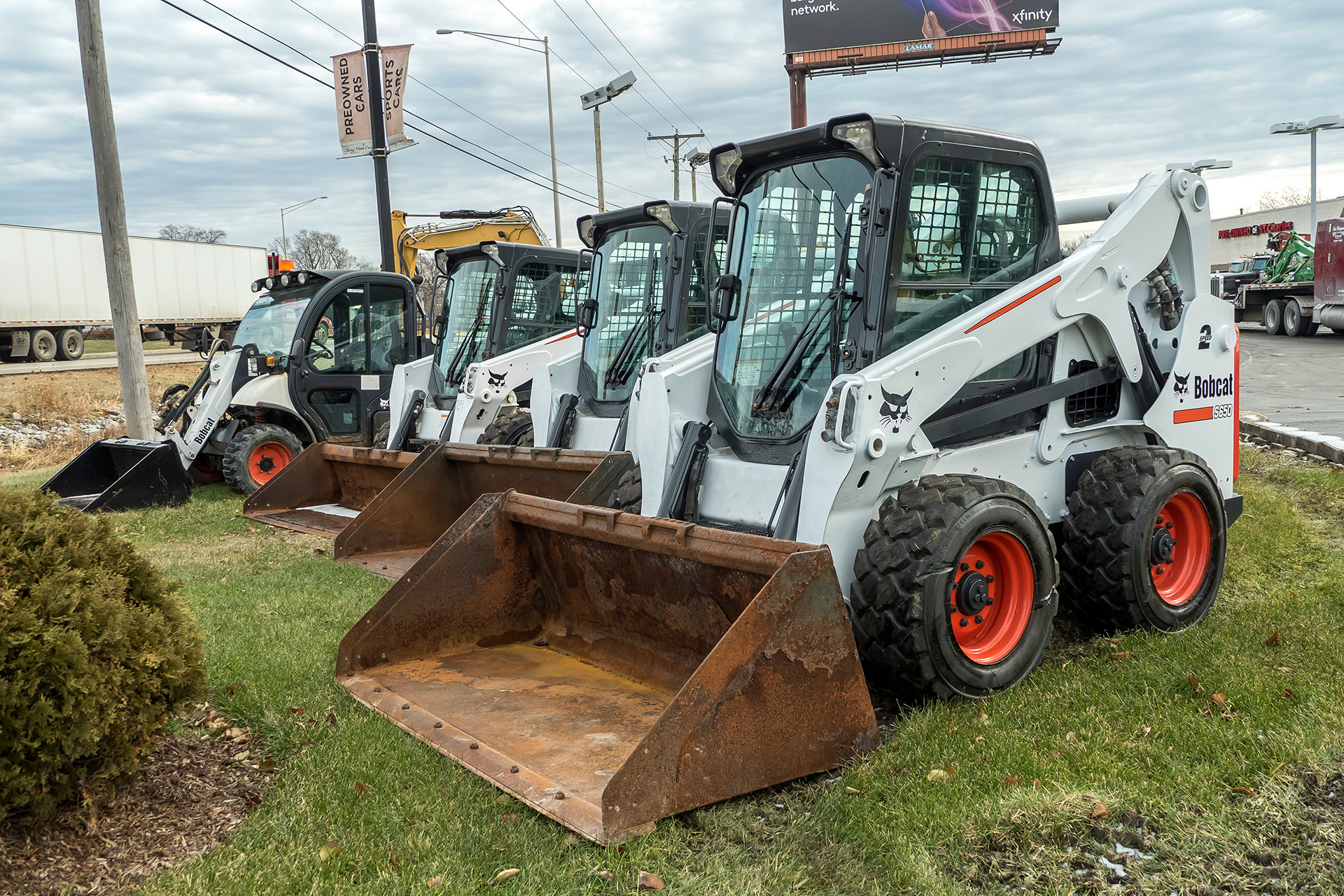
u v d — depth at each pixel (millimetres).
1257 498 7484
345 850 3051
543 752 3633
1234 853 2943
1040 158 4812
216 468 11523
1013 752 3578
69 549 3229
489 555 4859
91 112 11516
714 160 4969
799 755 3414
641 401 5363
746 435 4906
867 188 4438
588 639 4758
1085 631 5109
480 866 2973
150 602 3514
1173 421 5227
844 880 2896
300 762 3672
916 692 4023
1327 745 3514
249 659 4793
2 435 16609
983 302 4578
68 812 3225
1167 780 3334
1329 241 22531
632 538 4168
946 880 2844
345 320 11273
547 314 10211
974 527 3990
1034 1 27203
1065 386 4863
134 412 11992
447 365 10523
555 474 6703
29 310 26484
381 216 16203
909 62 28703
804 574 3410
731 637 3260
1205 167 5320
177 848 3127
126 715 3182
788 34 28859
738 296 5039
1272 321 26047
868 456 4043
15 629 2928
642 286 8102
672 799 3135
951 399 4438
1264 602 5234
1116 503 4719
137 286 29625
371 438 11375
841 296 4371
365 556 7219
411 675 4492
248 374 10734
